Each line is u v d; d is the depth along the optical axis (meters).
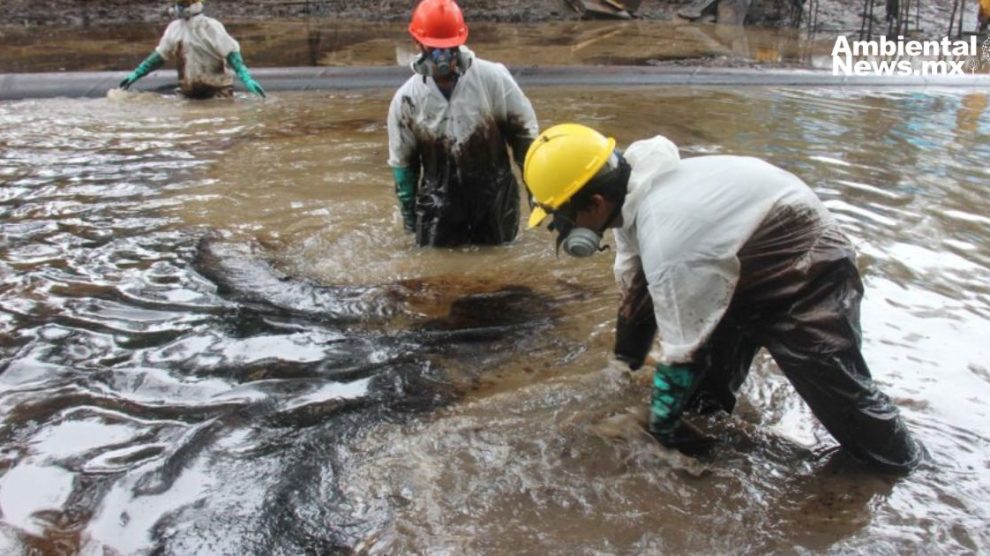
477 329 3.86
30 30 13.62
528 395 3.27
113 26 14.21
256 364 3.51
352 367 3.50
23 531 2.52
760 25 15.21
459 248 4.83
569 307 4.08
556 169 2.57
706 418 3.09
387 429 3.07
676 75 10.04
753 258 2.58
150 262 4.50
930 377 3.33
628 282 3.05
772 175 2.63
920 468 2.78
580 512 2.62
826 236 2.59
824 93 9.42
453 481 2.77
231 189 5.76
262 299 4.12
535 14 15.58
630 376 3.40
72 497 2.67
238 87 9.52
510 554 2.44
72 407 3.17
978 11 14.83
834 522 2.55
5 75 9.09
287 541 2.51
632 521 2.58
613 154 2.60
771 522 2.56
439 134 4.49
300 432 3.04
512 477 2.79
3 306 3.96
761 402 3.20
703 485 2.73
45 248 4.67
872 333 3.68
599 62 11.06
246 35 13.30
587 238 2.60
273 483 2.76
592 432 3.02
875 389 2.68
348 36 13.32
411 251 4.76
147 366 3.47
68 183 5.84
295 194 5.66
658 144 2.63
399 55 11.47
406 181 4.75
